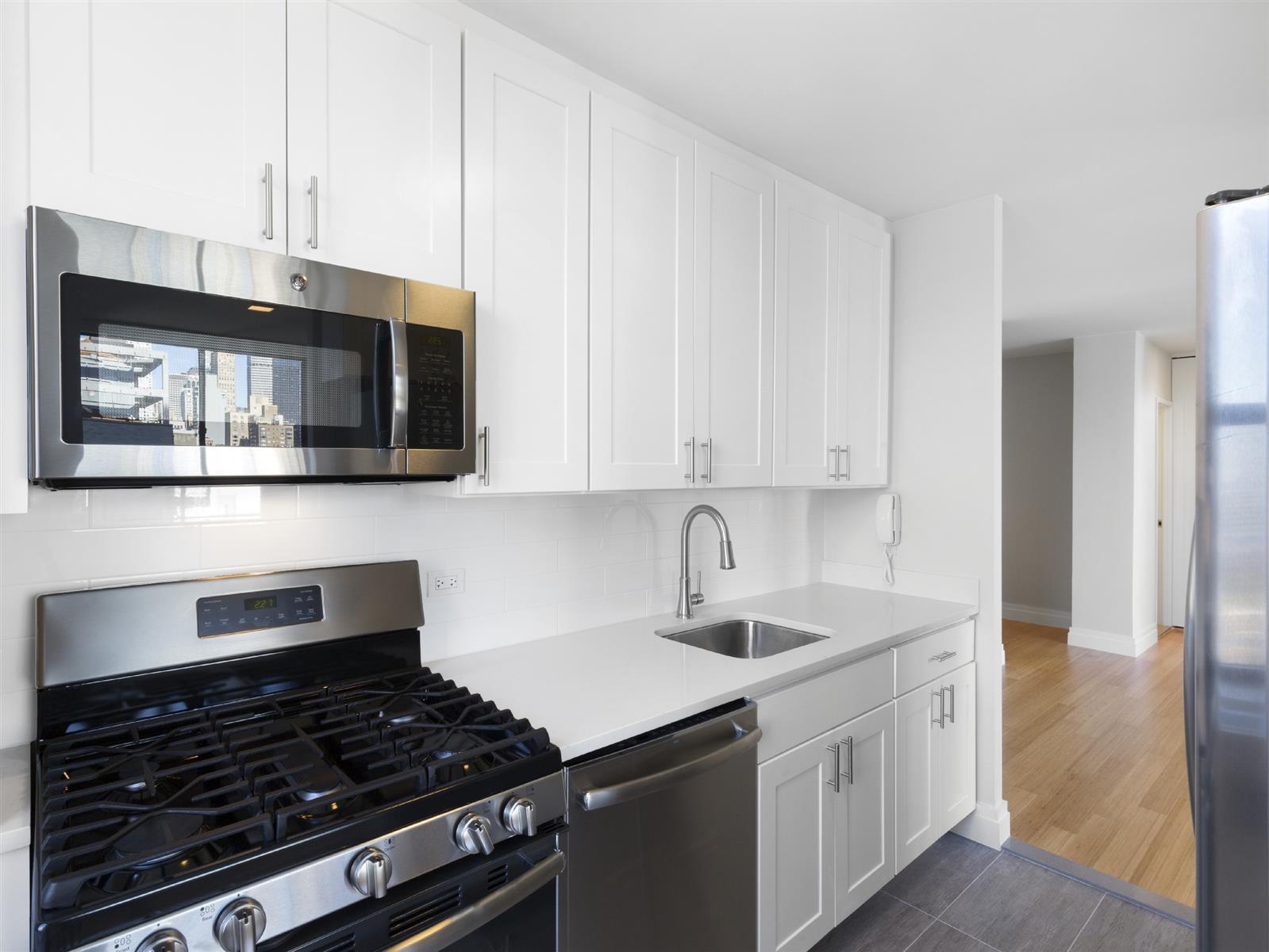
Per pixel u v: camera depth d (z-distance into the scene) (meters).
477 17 1.54
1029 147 2.19
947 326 2.66
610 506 2.19
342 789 1.05
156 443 1.08
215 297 1.13
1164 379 5.95
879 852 2.11
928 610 2.48
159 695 1.33
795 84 1.84
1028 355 6.15
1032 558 6.25
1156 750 3.48
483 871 1.14
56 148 1.01
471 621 1.85
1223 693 0.86
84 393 1.02
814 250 2.37
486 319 1.49
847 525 2.97
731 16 1.56
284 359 1.21
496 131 1.51
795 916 1.79
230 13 1.17
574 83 1.66
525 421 1.57
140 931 0.82
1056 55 1.70
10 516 1.23
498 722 1.33
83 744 1.21
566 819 1.29
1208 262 0.86
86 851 0.87
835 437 2.46
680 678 1.68
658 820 1.44
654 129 1.84
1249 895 0.84
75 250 1.00
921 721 2.29
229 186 1.16
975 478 2.59
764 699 1.69
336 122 1.28
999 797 2.61
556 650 1.91
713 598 2.55
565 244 1.64
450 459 1.41
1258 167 2.33
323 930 0.98
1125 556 5.18
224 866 0.89
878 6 1.53
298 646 1.47
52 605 1.23
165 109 1.10
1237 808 0.85
